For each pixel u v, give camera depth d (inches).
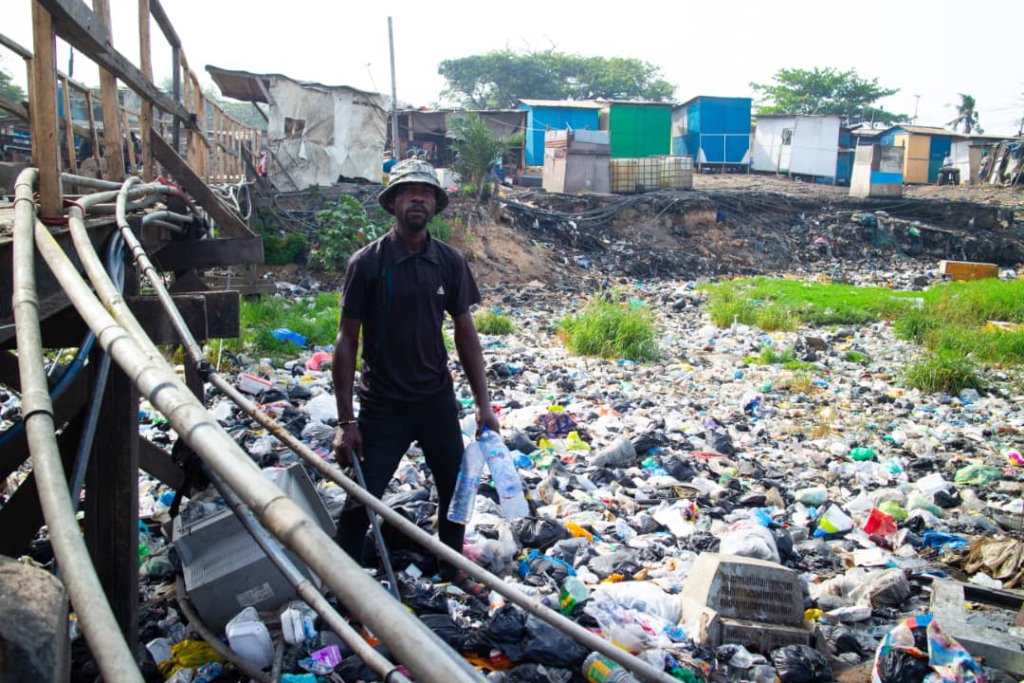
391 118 1314.0
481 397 164.2
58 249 92.6
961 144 1814.7
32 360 71.0
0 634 48.7
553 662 136.9
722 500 239.8
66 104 219.8
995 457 304.8
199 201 249.8
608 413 344.5
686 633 153.8
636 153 1376.7
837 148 1547.7
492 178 1109.7
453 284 156.8
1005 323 635.5
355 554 153.3
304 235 794.2
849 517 234.5
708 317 693.9
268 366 382.3
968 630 158.1
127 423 128.5
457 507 157.4
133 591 130.6
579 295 826.2
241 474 48.4
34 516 118.3
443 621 146.2
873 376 467.5
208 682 129.0
